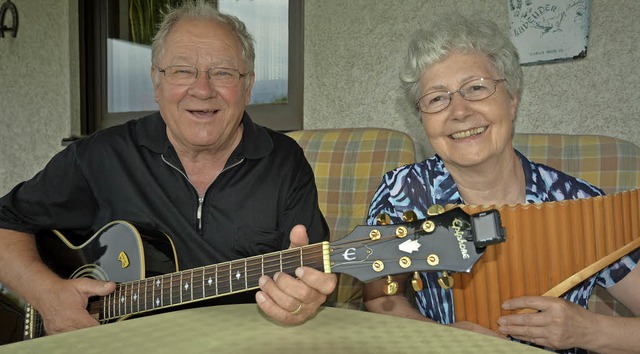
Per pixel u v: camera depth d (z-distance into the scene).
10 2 4.06
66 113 3.95
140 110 3.91
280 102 3.37
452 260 1.09
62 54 3.92
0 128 4.23
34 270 1.72
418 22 2.76
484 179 1.50
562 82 2.43
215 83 1.73
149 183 1.80
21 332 1.85
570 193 1.50
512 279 1.27
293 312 1.02
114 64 3.95
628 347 1.27
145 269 1.65
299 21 3.26
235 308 1.06
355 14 2.95
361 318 0.99
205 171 1.83
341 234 2.17
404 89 1.57
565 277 1.27
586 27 2.35
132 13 3.86
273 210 1.81
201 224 1.78
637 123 2.29
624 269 1.40
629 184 1.76
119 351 0.83
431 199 1.58
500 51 1.44
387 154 2.17
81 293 1.59
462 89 1.42
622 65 2.30
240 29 1.83
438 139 1.48
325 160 2.26
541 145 1.91
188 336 0.89
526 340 1.30
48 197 1.84
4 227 1.82
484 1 2.58
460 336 0.89
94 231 1.87
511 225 1.24
